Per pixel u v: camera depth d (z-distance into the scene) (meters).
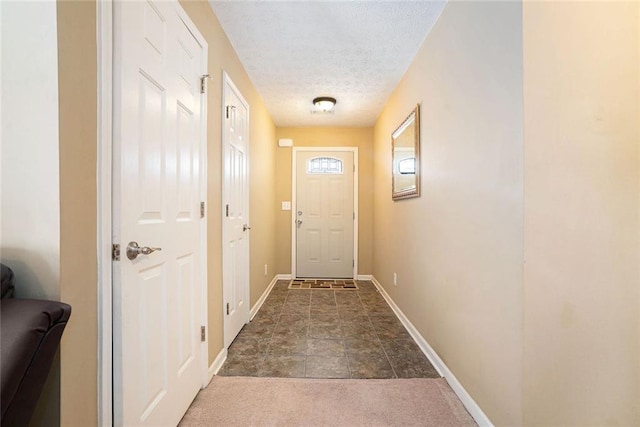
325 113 3.76
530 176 1.12
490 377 1.33
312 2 1.78
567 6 1.13
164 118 1.25
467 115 1.54
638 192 1.15
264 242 3.49
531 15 1.12
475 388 1.45
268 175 3.74
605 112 1.14
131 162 1.04
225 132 2.04
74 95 0.84
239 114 2.42
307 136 4.42
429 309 2.06
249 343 2.26
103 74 0.93
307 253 4.47
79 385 0.87
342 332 2.49
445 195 1.81
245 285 2.63
